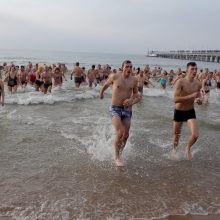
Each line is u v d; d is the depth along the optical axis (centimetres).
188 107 592
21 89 1598
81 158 565
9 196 412
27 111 997
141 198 426
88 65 5438
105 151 607
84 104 1213
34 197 413
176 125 605
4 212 372
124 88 550
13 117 884
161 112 1102
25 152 589
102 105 1203
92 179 479
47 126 795
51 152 593
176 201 423
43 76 1430
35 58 7575
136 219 373
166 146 665
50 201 405
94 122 866
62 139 682
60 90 1638
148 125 862
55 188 443
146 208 401
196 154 622
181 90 590
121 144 554
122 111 550
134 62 9319
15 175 482
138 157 585
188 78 592
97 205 401
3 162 534
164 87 1902
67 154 585
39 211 379
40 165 527
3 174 483
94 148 623
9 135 696
